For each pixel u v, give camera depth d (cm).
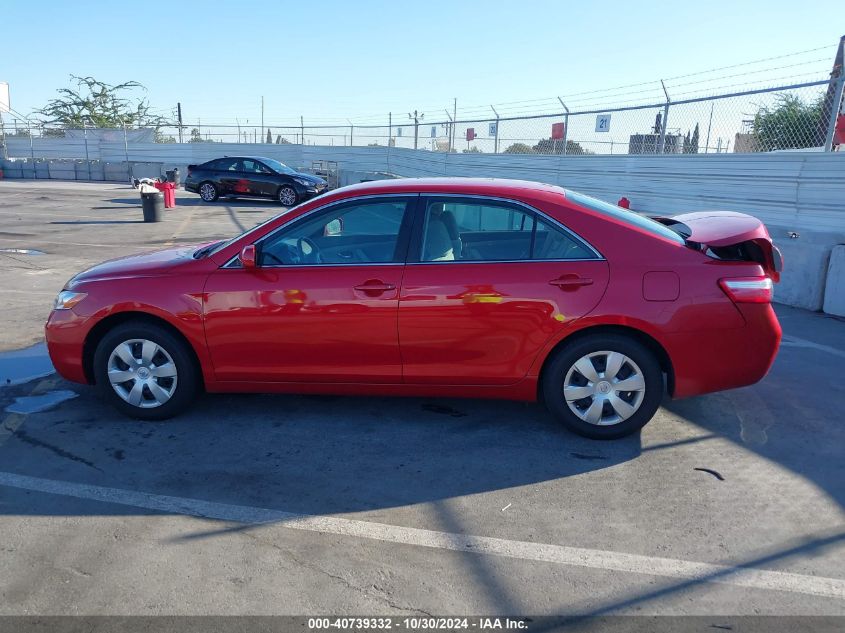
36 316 777
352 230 452
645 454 429
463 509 365
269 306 443
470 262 436
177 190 3028
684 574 310
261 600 292
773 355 432
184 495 379
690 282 420
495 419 482
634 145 1423
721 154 1170
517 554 325
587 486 389
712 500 374
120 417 485
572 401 440
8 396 526
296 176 2350
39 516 357
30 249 1272
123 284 461
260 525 350
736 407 505
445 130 2367
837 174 960
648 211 1369
